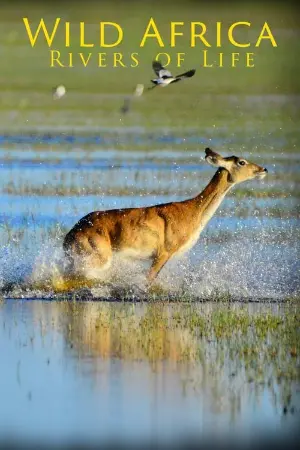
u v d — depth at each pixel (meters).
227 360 39.44
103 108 140.00
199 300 51.66
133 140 113.12
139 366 38.50
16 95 144.62
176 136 116.75
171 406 34.22
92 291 52.78
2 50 161.50
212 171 90.56
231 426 32.53
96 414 33.22
